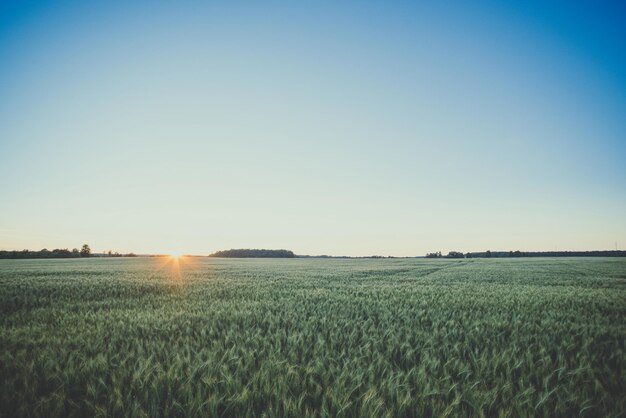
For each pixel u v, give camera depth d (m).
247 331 7.32
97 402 4.02
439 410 3.75
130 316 9.34
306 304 11.84
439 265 54.00
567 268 42.97
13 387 4.25
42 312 10.34
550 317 9.52
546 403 3.99
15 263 55.34
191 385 4.37
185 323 8.36
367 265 53.62
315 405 4.02
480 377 4.68
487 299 13.20
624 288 18.45
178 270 36.44
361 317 9.27
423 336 7.02
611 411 3.85
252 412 3.69
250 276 27.47
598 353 5.89
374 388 3.99
